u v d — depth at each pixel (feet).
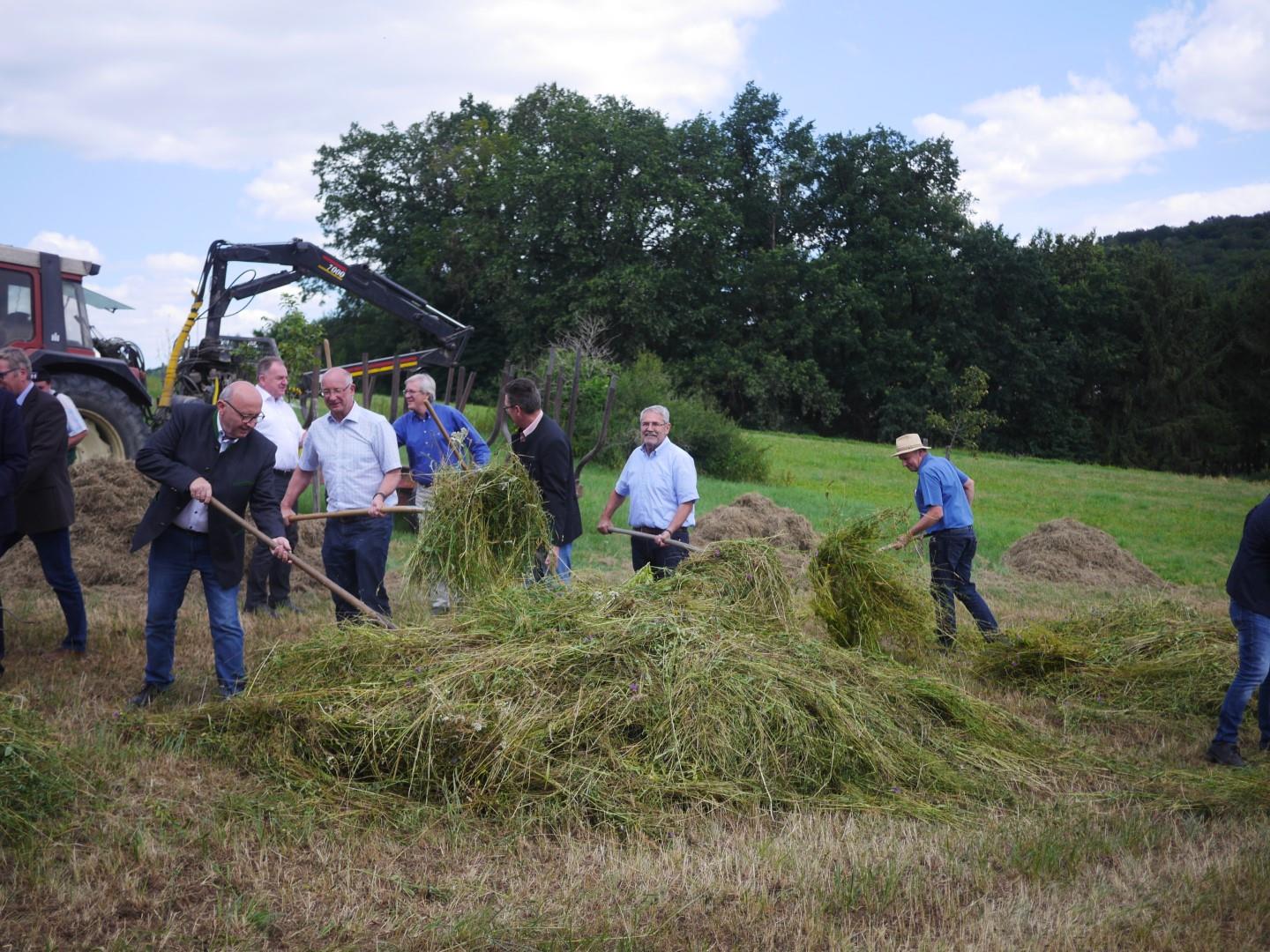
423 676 15.75
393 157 150.61
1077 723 19.57
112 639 21.31
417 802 13.82
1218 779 16.38
